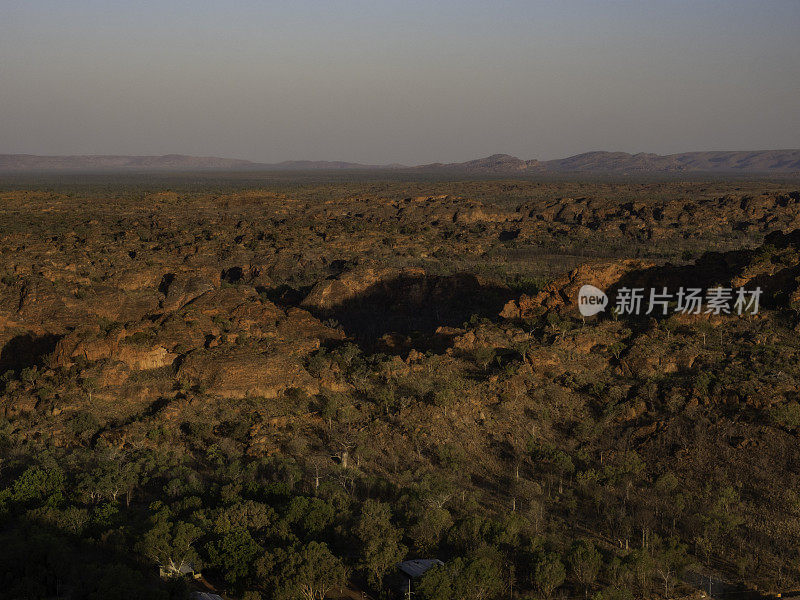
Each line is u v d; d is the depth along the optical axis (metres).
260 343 90.44
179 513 57.31
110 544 52.00
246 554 49.19
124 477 62.75
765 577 54.34
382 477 67.62
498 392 82.12
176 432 73.62
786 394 75.06
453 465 69.56
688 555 56.47
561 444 75.62
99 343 84.88
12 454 69.06
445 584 47.16
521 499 65.62
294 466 66.31
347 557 52.47
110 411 77.56
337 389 84.12
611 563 52.22
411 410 77.75
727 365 81.69
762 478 67.00
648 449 73.38
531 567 51.97
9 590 45.31
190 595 46.56
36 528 52.25
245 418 76.38
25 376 82.12
